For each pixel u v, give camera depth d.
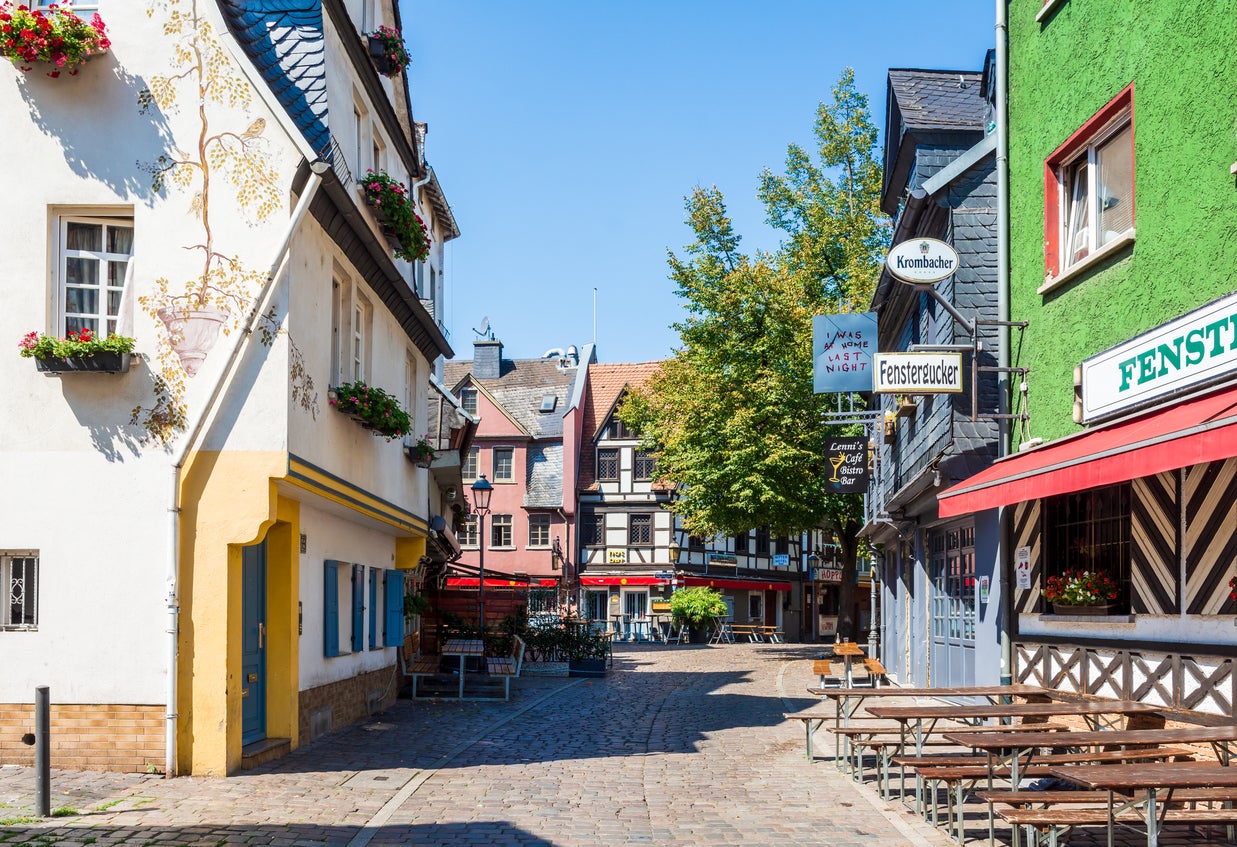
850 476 24.22
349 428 13.44
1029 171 12.95
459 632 24.38
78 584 10.48
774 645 43.59
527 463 52.09
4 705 10.41
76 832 7.83
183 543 10.52
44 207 10.83
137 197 10.86
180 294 10.76
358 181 14.30
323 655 13.66
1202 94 9.12
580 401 52.16
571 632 27.23
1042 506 12.26
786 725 15.59
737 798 9.80
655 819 8.84
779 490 31.53
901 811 9.22
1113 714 10.03
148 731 10.37
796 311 32.09
